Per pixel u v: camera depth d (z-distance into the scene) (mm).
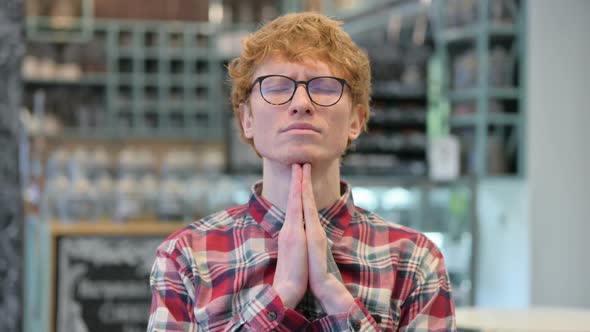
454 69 4812
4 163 3260
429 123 4938
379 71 4910
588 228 4629
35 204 4496
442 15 4797
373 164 4832
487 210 4824
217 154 5879
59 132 6352
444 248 3846
